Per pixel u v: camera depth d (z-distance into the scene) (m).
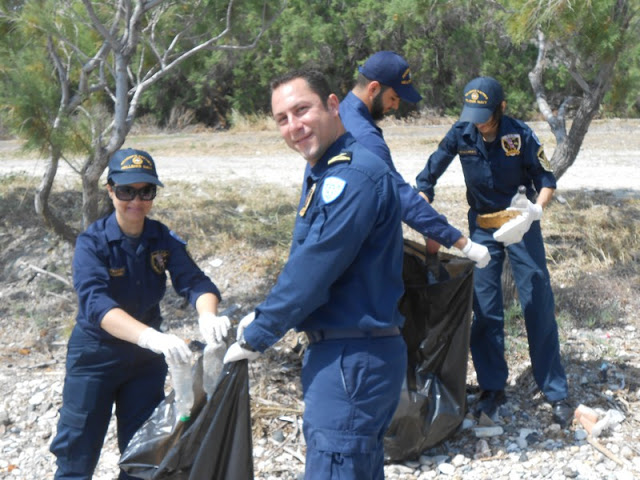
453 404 3.78
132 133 19.72
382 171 2.57
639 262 6.32
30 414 4.62
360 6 19.20
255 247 7.13
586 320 5.44
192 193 9.14
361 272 2.59
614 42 5.45
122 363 3.06
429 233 3.36
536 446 3.89
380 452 2.77
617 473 3.58
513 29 5.44
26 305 6.65
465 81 18.80
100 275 2.98
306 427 2.68
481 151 4.02
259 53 19.56
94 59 5.43
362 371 2.60
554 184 4.01
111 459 3.99
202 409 2.68
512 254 4.09
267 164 12.05
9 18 5.29
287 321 2.53
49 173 5.78
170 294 6.40
